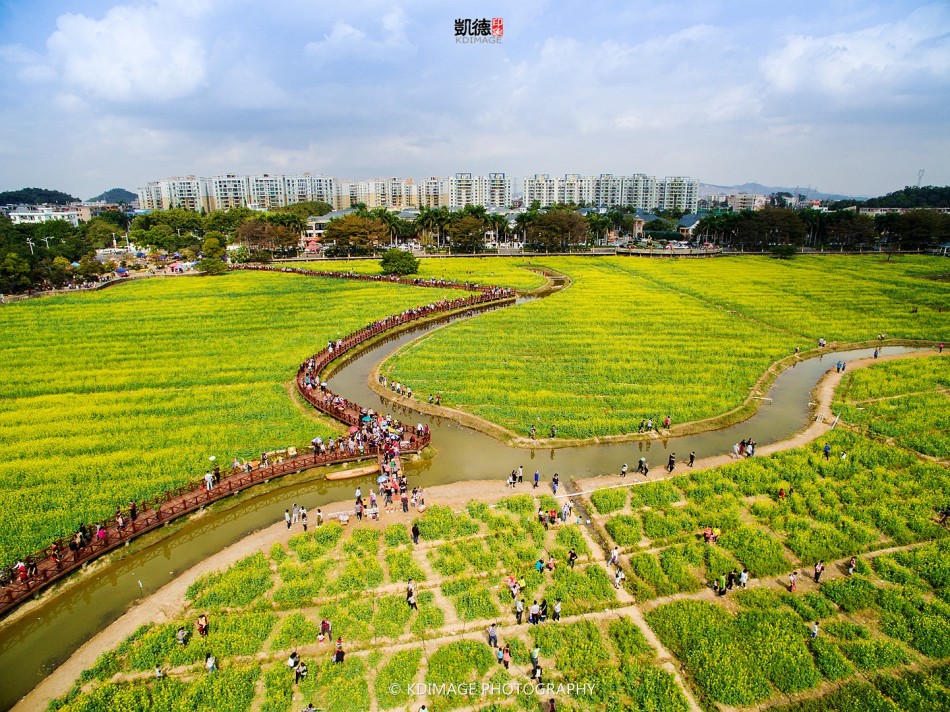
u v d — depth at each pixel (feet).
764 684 92.68
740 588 115.24
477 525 132.67
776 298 388.78
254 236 612.29
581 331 305.12
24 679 96.02
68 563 119.14
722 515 137.90
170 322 322.55
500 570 118.62
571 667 95.50
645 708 87.92
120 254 651.25
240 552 124.36
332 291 413.39
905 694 91.71
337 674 92.63
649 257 617.21
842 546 128.16
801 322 326.03
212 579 114.73
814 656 98.94
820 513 139.33
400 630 102.22
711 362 256.93
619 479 156.97
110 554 125.70
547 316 337.52
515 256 620.08
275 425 187.93
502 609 108.06
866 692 91.86
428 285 430.61
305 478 156.76
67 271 443.32
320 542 126.21
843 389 228.02
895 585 116.88
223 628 102.01
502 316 337.72
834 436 182.19
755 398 218.18
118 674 93.76
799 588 115.85
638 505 142.61
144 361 252.83
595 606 109.09
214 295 400.26
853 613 109.60
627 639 100.27
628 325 318.65
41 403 206.80
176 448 171.42
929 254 626.64
